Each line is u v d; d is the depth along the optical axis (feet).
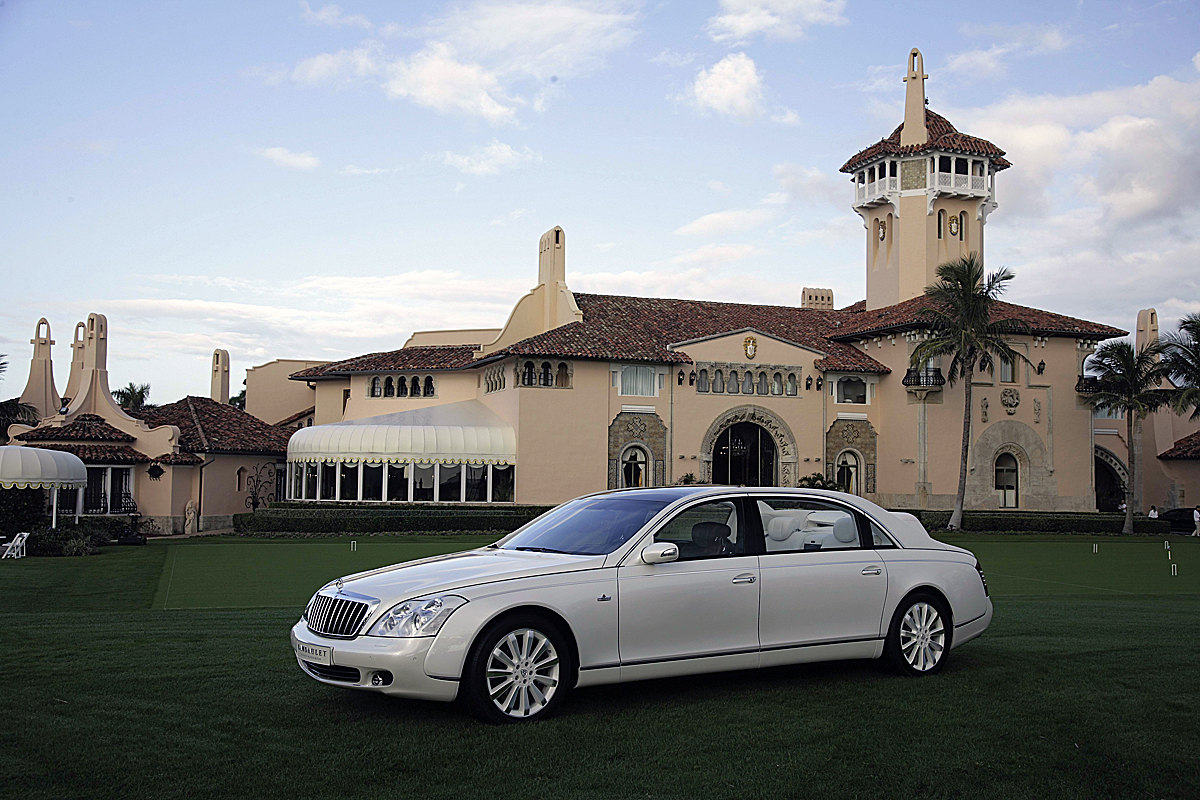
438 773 21.75
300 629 28.19
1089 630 44.16
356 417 181.78
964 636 34.24
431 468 153.69
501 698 26.30
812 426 173.06
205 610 54.08
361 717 26.53
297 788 20.66
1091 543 139.85
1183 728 25.88
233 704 27.81
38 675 31.60
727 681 31.89
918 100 190.70
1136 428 194.49
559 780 21.42
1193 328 175.32
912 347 170.40
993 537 152.35
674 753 23.45
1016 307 184.96
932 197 187.11
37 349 199.62
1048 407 176.45
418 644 25.40
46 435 147.64
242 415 182.70
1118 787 21.52
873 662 35.17
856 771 22.24
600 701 28.89
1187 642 40.14
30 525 117.08
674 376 164.25
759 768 22.36
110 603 59.67
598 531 30.50
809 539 32.19
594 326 167.53
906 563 33.30
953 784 21.52
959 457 170.30
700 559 29.73
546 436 155.94
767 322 189.37
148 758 22.48
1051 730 25.62
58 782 20.79
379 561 93.61
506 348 159.02
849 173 202.49
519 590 26.71
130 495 150.61
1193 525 181.78
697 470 164.86
